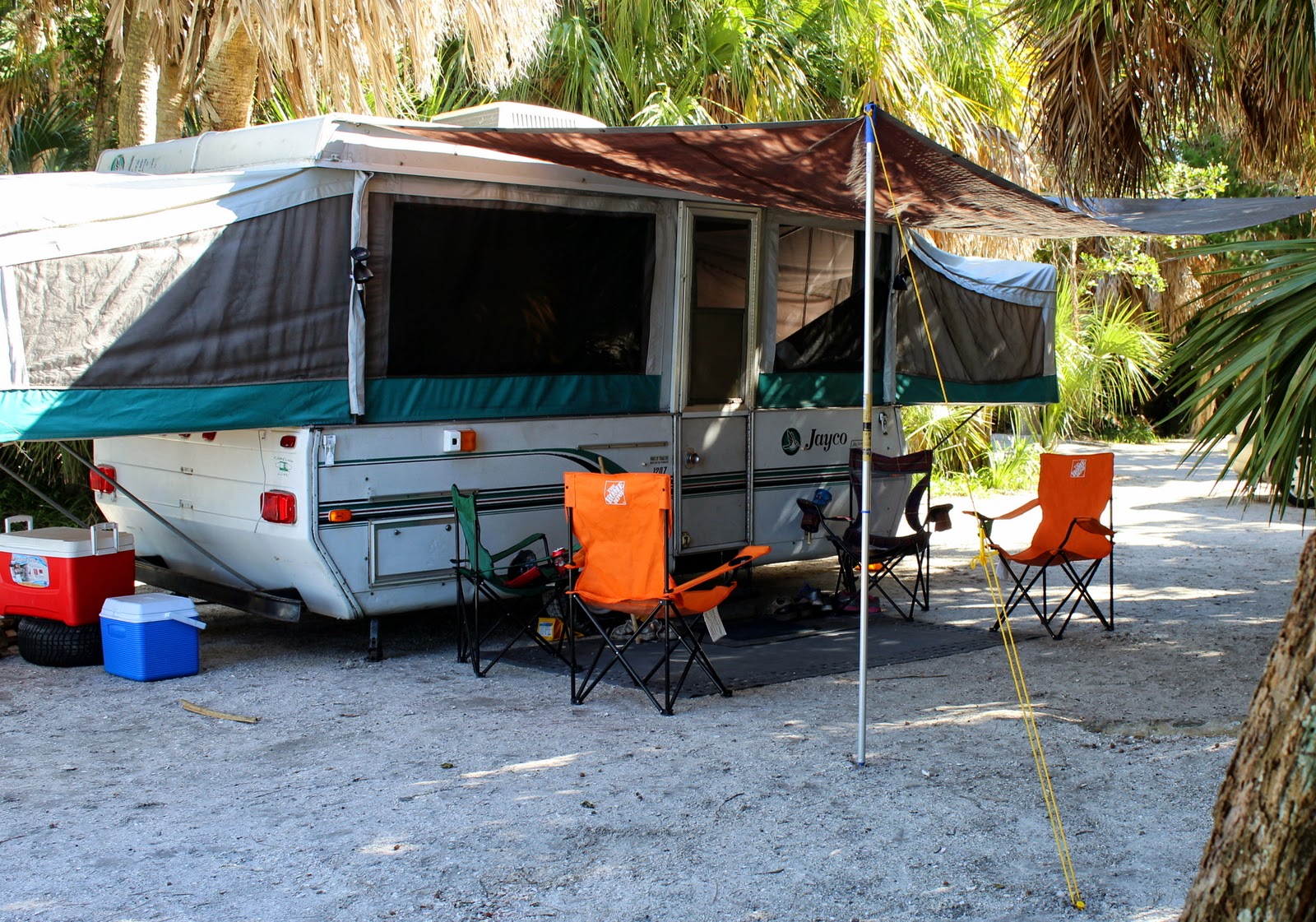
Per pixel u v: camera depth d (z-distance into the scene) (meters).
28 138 10.19
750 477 7.63
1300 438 4.55
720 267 7.40
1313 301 4.43
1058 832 3.97
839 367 8.12
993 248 12.98
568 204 6.69
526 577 6.24
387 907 3.46
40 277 5.11
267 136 6.21
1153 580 8.70
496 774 4.57
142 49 9.08
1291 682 2.23
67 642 6.16
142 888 3.58
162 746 4.93
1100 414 17.14
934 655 6.50
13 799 4.32
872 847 3.87
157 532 7.04
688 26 11.39
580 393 6.86
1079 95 6.98
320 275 5.89
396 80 8.34
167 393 5.45
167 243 5.43
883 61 11.74
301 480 5.91
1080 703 5.53
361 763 4.71
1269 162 7.82
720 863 3.76
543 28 9.07
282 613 6.26
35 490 6.33
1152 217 7.14
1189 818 4.10
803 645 6.77
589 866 3.73
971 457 13.91
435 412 6.32
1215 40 6.95
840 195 6.46
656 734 5.07
